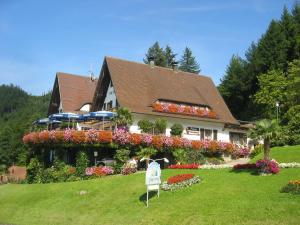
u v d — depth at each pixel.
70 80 59.19
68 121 48.69
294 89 51.94
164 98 50.12
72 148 42.34
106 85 52.06
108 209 27.20
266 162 27.33
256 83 67.31
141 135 41.88
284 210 20.81
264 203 22.00
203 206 23.34
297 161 32.78
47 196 33.22
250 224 20.23
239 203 22.64
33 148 45.03
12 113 129.50
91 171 38.22
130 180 32.03
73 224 26.09
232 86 71.44
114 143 40.72
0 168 66.00
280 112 56.06
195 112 51.41
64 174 38.94
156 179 26.48
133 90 49.66
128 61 53.41
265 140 27.83
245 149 50.25
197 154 44.25
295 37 64.88
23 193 35.69
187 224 21.88
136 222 23.81
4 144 75.44
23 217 29.73
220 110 55.19
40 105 134.38
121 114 44.22
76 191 32.44
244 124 59.03
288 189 23.22
